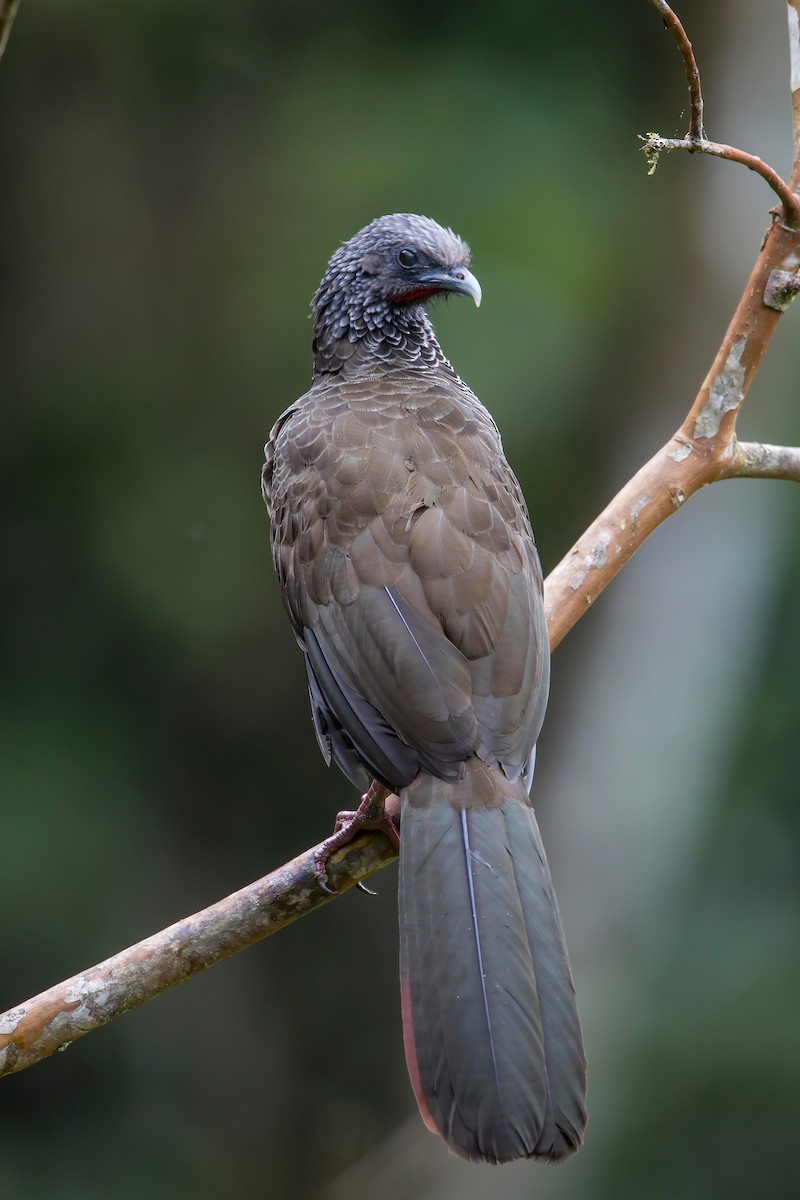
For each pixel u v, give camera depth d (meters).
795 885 15.77
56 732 15.15
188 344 15.63
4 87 15.59
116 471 15.41
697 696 16.08
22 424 15.66
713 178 15.87
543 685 5.70
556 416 15.23
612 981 15.41
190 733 15.97
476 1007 4.76
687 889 15.95
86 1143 15.11
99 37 15.45
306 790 16.61
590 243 14.96
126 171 15.95
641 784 15.95
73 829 14.77
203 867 16.27
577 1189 14.45
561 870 16.02
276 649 15.63
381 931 16.83
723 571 15.98
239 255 15.53
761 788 16.19
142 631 15.28
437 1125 4.65
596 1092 14.74
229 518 15.16
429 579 5.72
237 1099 16.16
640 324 15.80
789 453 6.54
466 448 6.24
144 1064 15.74
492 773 5.36
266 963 16.69
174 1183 15.10
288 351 15.07
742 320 6.33
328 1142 16.25
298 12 15.97
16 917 14.27
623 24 15.91
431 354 7.40
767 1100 14.30
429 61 15.66
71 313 15.88
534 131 15.24
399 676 5.54
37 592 15.35
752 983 15.11
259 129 15.80
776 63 15.82
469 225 14.66
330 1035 16.73
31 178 15.84
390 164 14.96
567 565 6.26
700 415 6.39
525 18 15.90
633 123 15.98
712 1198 14.12
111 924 14.80
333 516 6.01
